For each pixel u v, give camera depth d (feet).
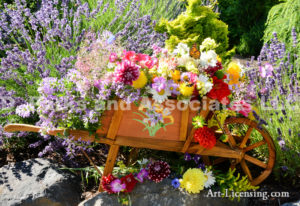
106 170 7.47
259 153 8.89
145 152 9.02
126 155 9.19
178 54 6.66
